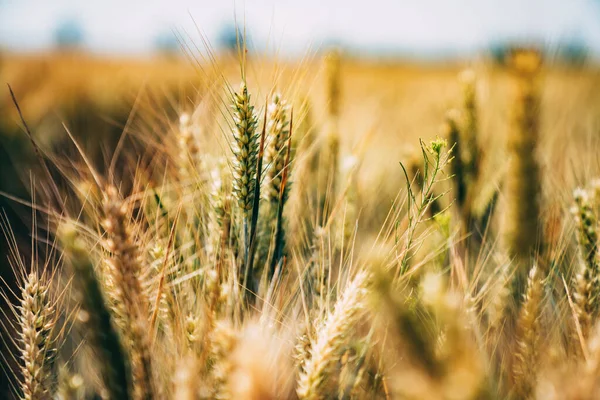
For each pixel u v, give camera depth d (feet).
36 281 1.49
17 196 2.77
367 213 2.08
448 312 1.09
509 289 1.67
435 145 1.48
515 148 1.76
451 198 1.92
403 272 1.53
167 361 1.52
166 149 1.98
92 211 1.67
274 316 1.56
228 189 1.68
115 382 1.29
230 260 1.61
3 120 3.98
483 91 2.13
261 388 1.13
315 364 1.35
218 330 1.31
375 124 2.32
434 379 1.10
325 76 2.16
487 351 1.59
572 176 1.98
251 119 1.55
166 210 1.81
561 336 1.52
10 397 1.76
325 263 1.67
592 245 1.52
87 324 1.28
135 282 1.38
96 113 3.93
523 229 1.73
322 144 2.08
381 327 1.49
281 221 1.70
